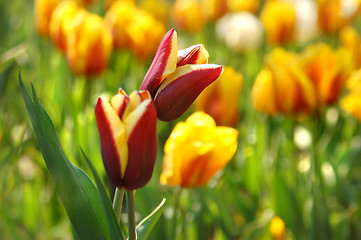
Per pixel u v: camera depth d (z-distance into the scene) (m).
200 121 1.03
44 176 1.51
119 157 0.73
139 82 1.85
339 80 1.39
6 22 2.45
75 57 1.44
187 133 1.03
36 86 1.58
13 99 1.70
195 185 1.05
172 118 0.75
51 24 1.72
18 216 1.50
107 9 2.34
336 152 1.72
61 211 1.53
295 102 1.37
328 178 1.53
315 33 2.57
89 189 0.77
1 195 1.28
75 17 1.44
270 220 1.24
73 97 1.32
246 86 2.01
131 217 0.76
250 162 1.48
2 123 1.16
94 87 1.69
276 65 1.36
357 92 1.41
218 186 1.40
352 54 1.76
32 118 0.75
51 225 1.52
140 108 0.72
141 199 1.23
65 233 1.51
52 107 1.45
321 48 1.38
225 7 2.50
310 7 2.57
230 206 1.49
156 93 0.74
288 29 2.19
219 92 1.37
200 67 0.74
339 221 1.35
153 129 0.73
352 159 1.66
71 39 1.44
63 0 2.19
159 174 1.37
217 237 1.34
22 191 1.55
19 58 2.05
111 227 0.76
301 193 1.38
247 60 2.39
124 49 1.85
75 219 0.76
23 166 1.78
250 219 1.41
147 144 0.73
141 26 1.80
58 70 1.68
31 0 2.89
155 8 2.48
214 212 1.32
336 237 1.35
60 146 0.76
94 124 1.37
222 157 1.03
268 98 1.41
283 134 1.58
